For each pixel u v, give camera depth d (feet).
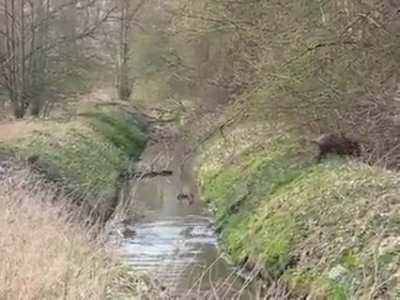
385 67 45.14
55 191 51.01
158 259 43.39
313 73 47.14
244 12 54.34
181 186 74.33
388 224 34.91
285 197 46.93
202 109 67.41
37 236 32.83
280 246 40.29
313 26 47.16
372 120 46.62
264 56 50.98
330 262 35.22
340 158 50.62
